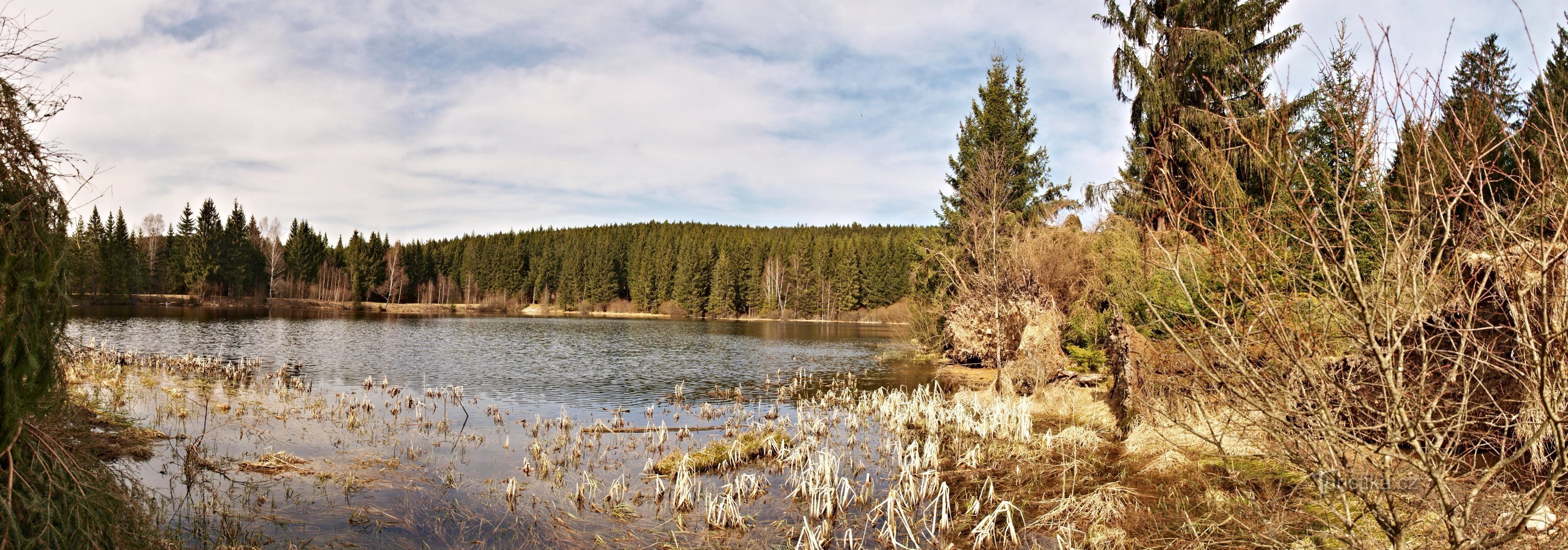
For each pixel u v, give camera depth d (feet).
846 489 27.17
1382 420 12.99
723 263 276.62
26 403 13.30
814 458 35.17
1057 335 57.31
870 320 238.89
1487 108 10.93
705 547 22.75
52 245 13.69
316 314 201.98
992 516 24.17
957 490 29.60
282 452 32.14
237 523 23.06
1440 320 11.86
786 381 69.15
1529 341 10.53
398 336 123.85
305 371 68.90
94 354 55.31
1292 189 11.78
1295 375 12.57
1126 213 50.83
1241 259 12.09
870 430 43.19
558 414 47.85
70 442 14.85
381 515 24.71
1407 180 11.06
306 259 273.13
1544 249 10.39
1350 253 10.99
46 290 13.46
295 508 25.08
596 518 25.31
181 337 103.45
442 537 22.99
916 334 94.07
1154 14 49.42
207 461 29.58
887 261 246.27
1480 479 12.74
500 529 23.81
